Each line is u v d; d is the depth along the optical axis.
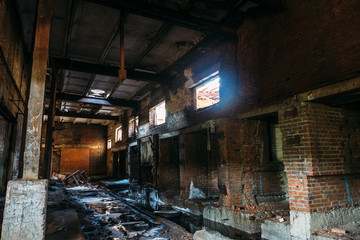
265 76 6.50
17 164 8.33
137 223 6.71
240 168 6.73
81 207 8.46
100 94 14.80
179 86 10.69
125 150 19.19
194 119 9.39
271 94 6.29
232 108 7.27
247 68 6.76
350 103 5.40
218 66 8.07
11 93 6.73
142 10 6.13
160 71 11.07
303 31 5.62
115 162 22.23
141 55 9.42
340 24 4.87
